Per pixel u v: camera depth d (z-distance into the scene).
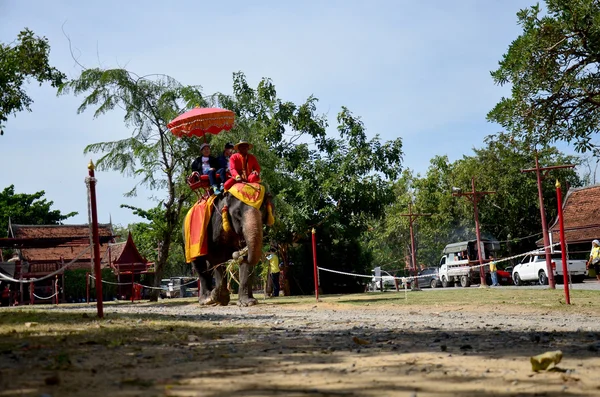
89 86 26.69
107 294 43.59
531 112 19.83
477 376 4.93
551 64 19.30
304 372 5.22
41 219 65.62
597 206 44.97
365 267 40.59
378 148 38.56
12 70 25.39
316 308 15.83
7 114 25.56
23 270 41.59
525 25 19.92
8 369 5.35
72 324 10.45
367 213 39.31
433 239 64.00
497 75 20.33
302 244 40.16
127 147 27.16
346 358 6.00
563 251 13.86
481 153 56.50
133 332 8.74
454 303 15.58
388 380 4.81
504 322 10.31
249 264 17.66
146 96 26.98
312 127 39.47
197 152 27.02
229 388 4.53
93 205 12.12
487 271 45.81
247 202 17.20
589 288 24.88
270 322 11.06
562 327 9.23
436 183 62.00
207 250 18.62
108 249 47.72
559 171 55.16
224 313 14.59
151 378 4.96
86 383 4.71
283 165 37.38
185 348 6.93
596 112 19.67
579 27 18.88
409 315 12.54
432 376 4.95
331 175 38.25
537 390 4.39
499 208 55.31
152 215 43.00
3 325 10.23
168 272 70.50
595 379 4.77
